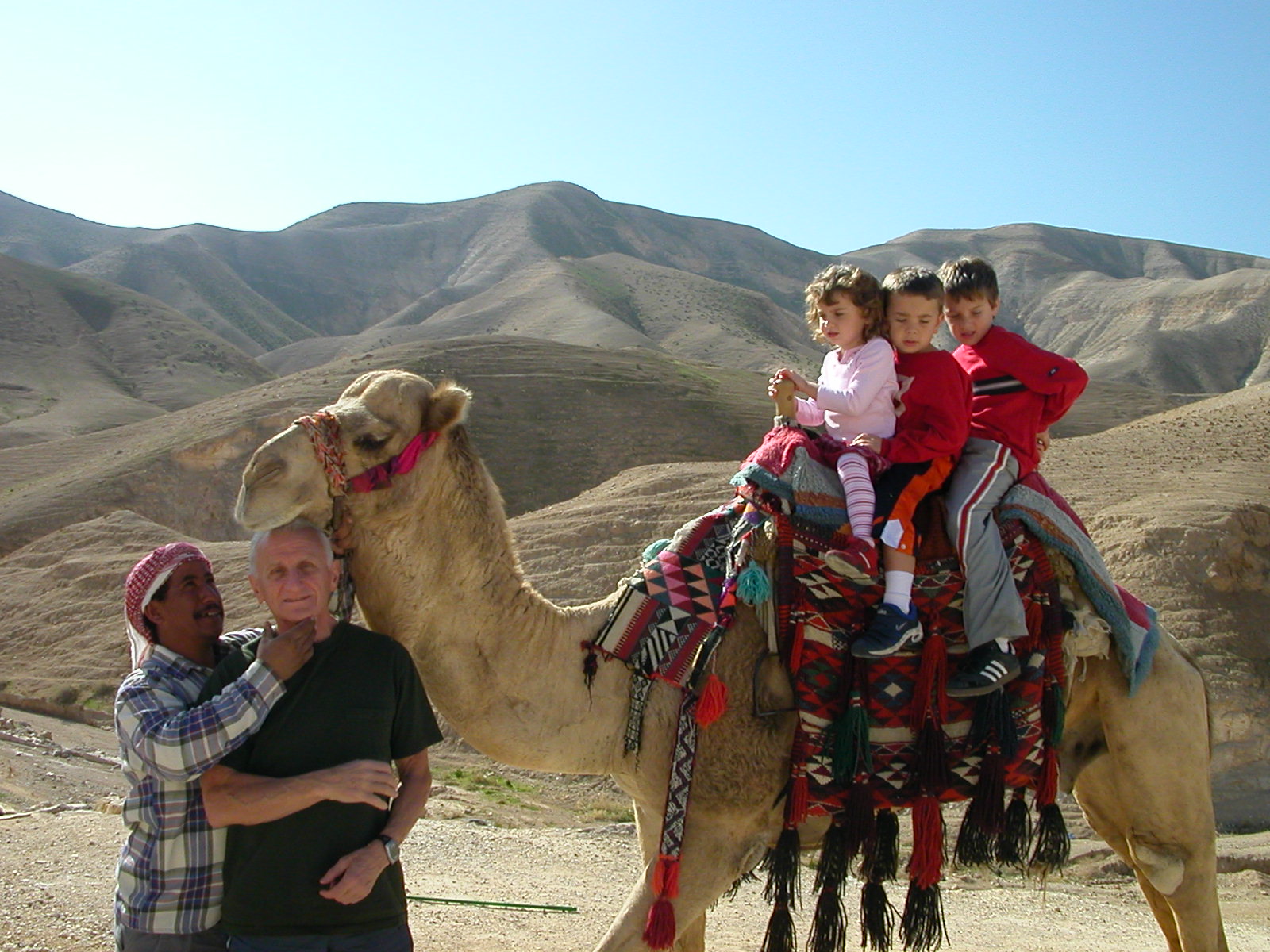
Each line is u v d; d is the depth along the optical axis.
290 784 3.95
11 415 124.69
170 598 4.35
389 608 4.68
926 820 4.88
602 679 4.92
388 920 4.14
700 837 4.87
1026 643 5.09
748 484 5.02
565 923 8.94
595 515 41.19
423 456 4.56
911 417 4.97
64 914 7.21
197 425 82.50
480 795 23.25
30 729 32.41
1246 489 33.69
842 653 4.88
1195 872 5.49
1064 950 9.59
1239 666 25.94
